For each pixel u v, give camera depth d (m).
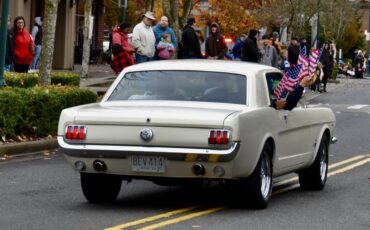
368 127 26.44
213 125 10.99
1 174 15.20
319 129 14.24
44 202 12.48
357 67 70.12
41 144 18.44
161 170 11.20
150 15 26.00
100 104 12.38
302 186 14.46
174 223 10.96
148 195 13.41
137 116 11.19
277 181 15.40
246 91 12.23
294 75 12.98
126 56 25.69
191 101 12.17
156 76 12.66
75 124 11.48
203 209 12.10
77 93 20.06
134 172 11.31
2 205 12.15
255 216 11.62
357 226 11.18
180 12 50.59
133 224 10.84
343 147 21.14
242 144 11.11
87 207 12.12
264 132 11.84
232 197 13.24
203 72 12.58
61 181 14.59
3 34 20.05
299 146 13.40
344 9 78.94
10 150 17.50
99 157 11.34
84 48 39.84
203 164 11.05
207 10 58.09
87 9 39.78
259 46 39.12
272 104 12.65
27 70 27.59
